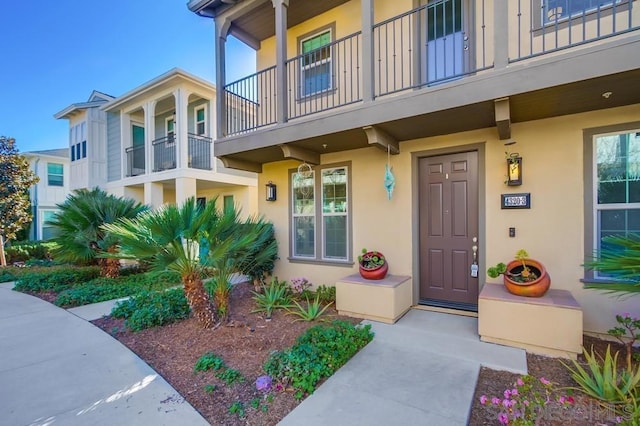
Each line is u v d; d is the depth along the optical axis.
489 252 4.21
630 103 3.41
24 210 11.12
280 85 4.99
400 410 2.31
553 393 2.34
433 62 4.71
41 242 13.09
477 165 4.39
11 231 10.39
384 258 4.78
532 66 3.08
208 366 3.00
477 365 2.98
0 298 5.93
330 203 5.78
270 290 5.27
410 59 4.52
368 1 4.19
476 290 4.43
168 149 10.92
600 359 3.02
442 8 4.65
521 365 2.94
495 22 3.31
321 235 5.88
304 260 6.05
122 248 3.75
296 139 4.77
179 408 2.40
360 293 4.40
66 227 6.94
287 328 4.00
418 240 4.86
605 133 3.56
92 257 7.34
